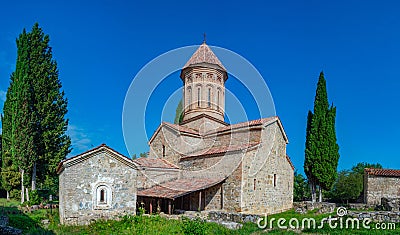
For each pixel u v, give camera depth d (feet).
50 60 98.48
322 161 98.58
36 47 95.81
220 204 76.43
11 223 54.08
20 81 92.73
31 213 65.21
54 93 96.68
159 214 66.74
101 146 61.41
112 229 52.39
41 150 94.53
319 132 101.04
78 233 50.16
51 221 58.65
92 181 60.18
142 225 53.11
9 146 118.73
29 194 84.28
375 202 100.37
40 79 94.22
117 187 62.75
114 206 61.82
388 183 100.94
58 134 96.53
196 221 51.42
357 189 114.93
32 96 93.25
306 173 102.06
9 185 116.67
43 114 94.22
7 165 118.32
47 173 96.68
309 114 106.32
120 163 63.77
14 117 92.02
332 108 103.14
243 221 60.80
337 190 118.93
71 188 57.93
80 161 59.36
